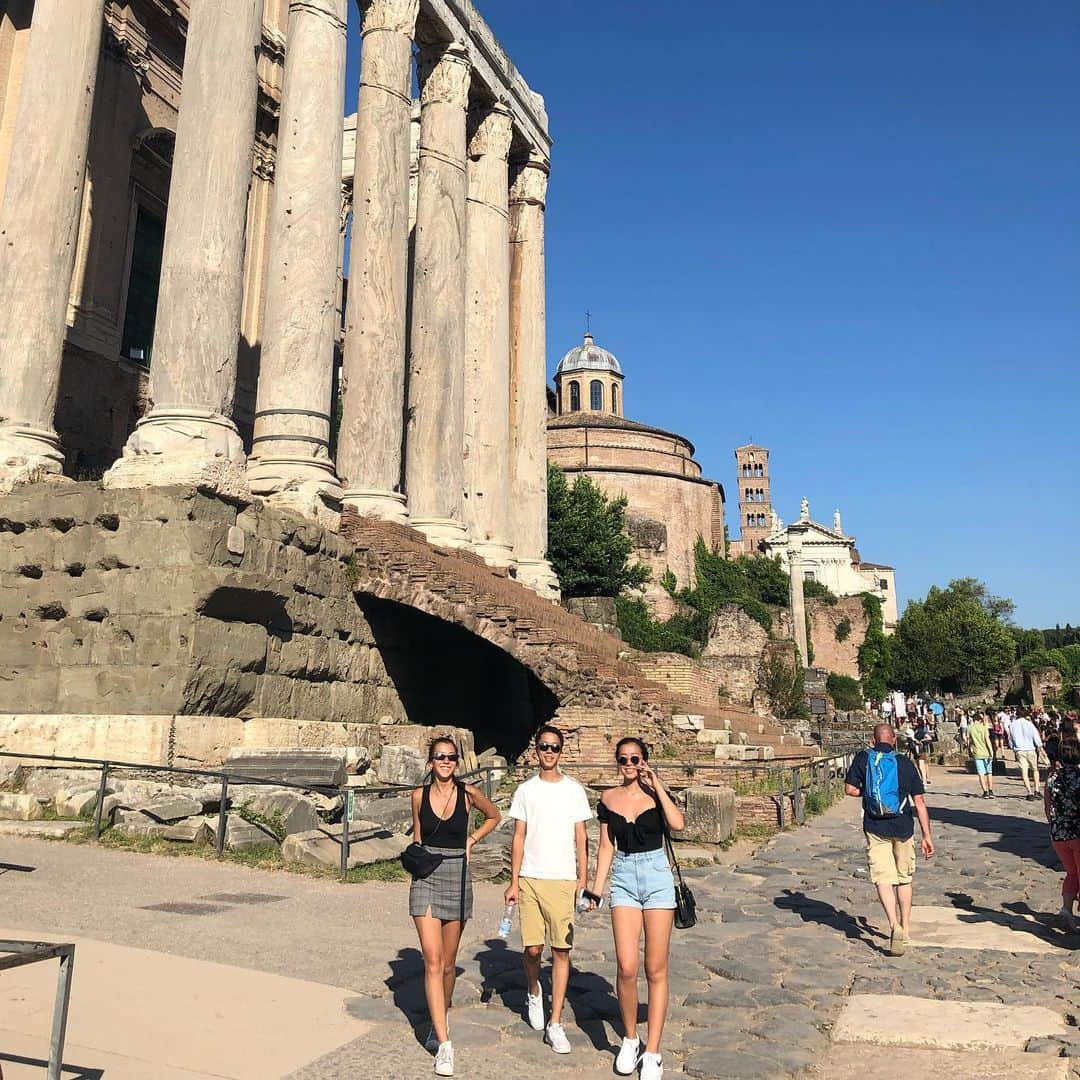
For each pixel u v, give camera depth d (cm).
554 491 4919
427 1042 536
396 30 2180
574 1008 617
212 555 1373
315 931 773
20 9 2286
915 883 1150
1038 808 2147
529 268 2995
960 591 10494
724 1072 509
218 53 1586
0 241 1593
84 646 1372
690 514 7531
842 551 10712
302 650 1600
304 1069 485
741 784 1772
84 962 641
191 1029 529
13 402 1538
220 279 1515
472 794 558
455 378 2328
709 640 6109
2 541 1455
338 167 1831
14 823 1141
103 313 2328
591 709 1814
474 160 2742
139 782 1230
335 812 1259
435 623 2103
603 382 8644
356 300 2062
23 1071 453
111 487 1409
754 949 785
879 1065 530
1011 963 757
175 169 1559
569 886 571
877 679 8300
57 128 1623
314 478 1681
